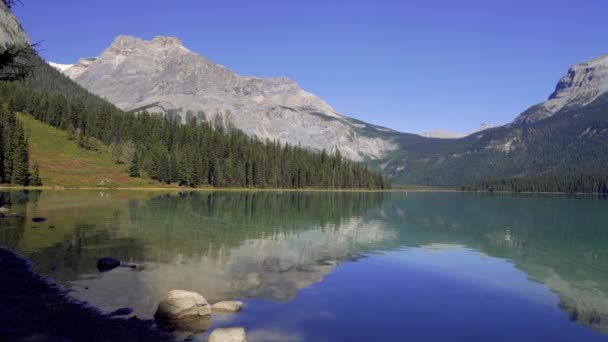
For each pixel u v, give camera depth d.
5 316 18.75
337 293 26.19
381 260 37.50
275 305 23.19
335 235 52.62
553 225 73.81
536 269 36.31
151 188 155.12
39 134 180.25
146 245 39.06
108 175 159.38
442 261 38.44
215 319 20.44
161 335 17.98
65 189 130.00
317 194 175.50
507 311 24.16
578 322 22.66
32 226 46.53
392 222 72.31
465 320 22.33
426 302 25.16
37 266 28.53
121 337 17.41
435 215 91.00
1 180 122.44
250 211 80.56
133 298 22.81
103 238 41.59
